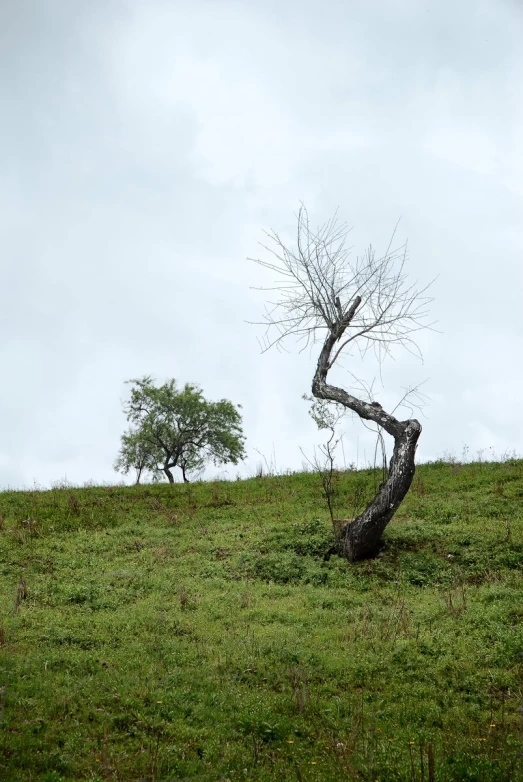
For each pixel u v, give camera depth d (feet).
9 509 75.87
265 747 28.35
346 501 75.61
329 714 31.42
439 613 45.29
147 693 32.60
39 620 44.27
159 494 83.46
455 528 62.85
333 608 48.11
